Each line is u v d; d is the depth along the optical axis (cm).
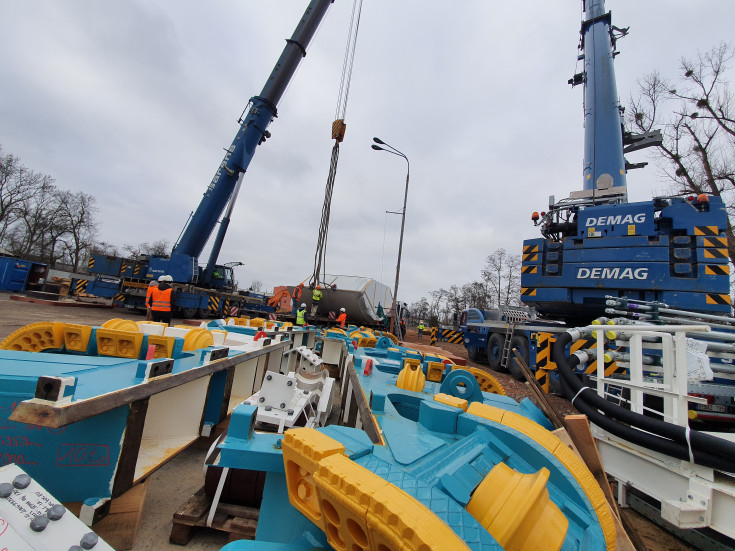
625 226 646
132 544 214
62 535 116
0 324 1029
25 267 2353
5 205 4141
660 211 645
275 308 1725
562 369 359
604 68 834
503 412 200
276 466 161
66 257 5069
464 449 162
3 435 182
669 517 243
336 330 930
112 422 190
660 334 289
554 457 169
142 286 1750
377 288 1627
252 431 186
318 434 131
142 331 346
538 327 850
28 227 4459
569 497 155
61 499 185
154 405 273
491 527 107
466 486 129
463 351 2031
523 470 168
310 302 1562
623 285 634
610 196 754
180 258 1527
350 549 97
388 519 81
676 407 268
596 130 810
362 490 89
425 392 296
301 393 299
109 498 186
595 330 349
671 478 262
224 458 162
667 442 256
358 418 280
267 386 243
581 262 684
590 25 905
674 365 281
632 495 307
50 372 200
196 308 1709
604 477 223
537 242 770
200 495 251
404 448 157
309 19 1209
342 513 94
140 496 220
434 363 381
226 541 233
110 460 189
